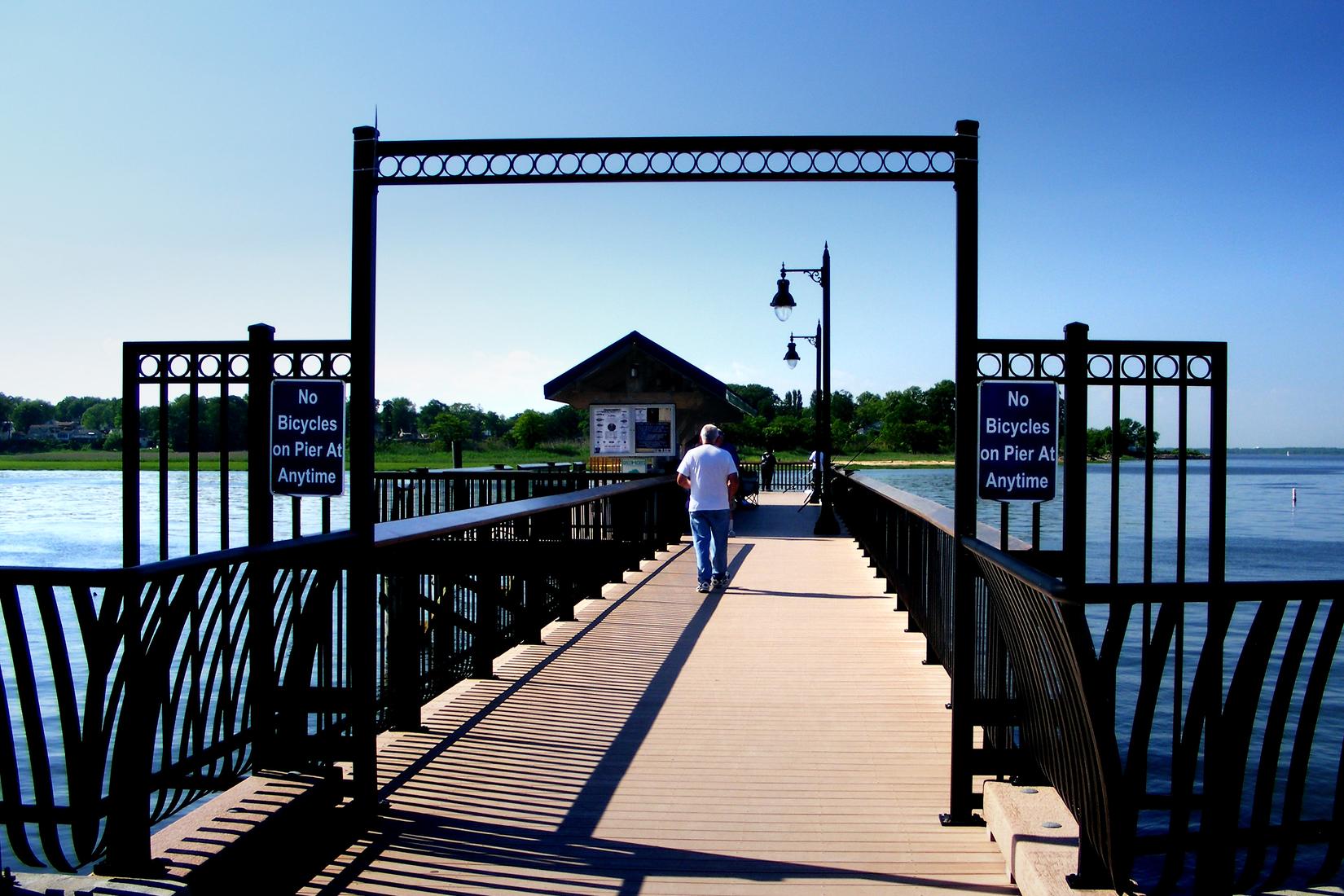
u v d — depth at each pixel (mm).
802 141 4375
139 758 2949
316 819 3637
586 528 10570
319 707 3975
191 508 4113
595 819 4027
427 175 4387
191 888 2943
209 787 3611
